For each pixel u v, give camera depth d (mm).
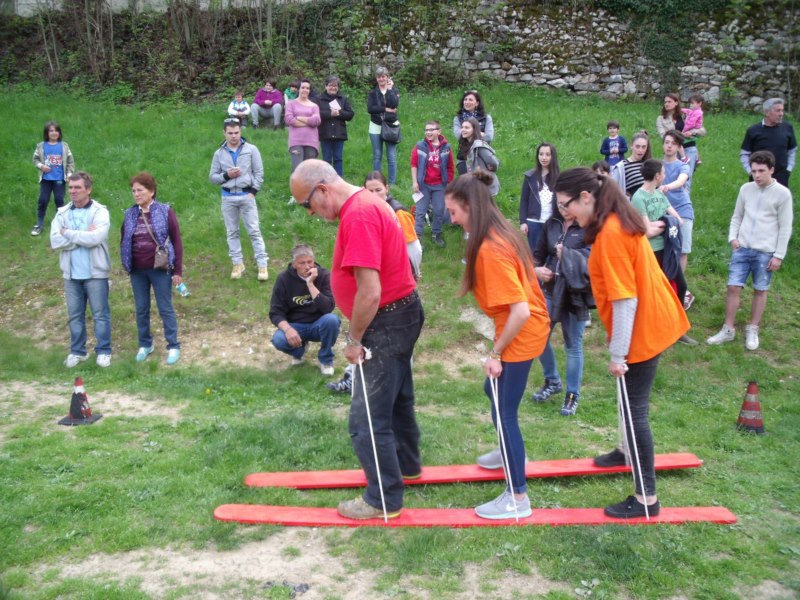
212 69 16016
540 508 4148
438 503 4242
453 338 7578
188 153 11773
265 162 11188
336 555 3666
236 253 8453
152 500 4188
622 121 13562
